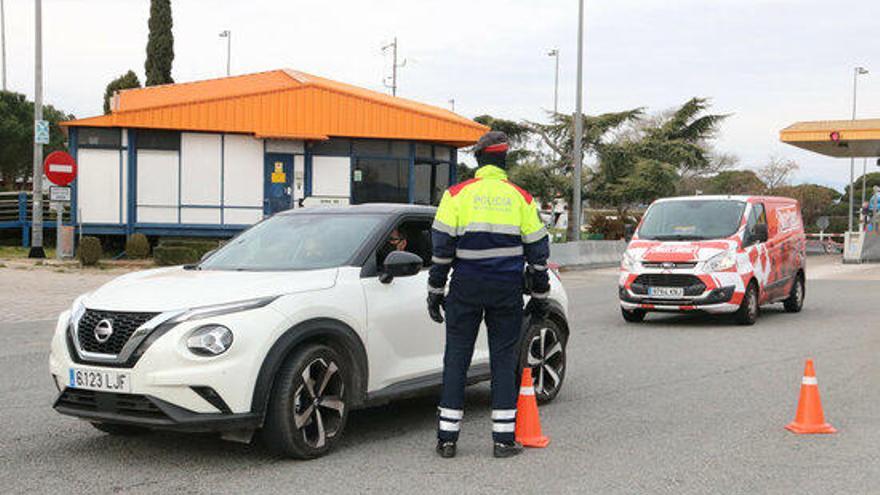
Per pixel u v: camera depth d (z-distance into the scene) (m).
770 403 7.62
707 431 6.59
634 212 46.81
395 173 27.56
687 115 43.91
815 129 33.03
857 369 9.37
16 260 22.36
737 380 8.74
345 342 5.94
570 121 43.16
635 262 13.51
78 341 5.54
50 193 22.25
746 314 13.34
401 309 6.39
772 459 5.80
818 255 41.34
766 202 14.72
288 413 5.52
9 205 27.45
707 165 45.12
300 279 5.92
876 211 35.94
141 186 25.41
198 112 25.33
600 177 43.06
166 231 25.58
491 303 5.70
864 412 7.24
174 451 5.92
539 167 43.00
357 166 27.08
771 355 10.40
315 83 26.44
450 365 5.82
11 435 6.35
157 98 28.05
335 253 6.41
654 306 13.28
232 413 5.29
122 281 6.15
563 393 8.09
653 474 5.44
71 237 22.67
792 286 15.28
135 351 5.30
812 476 5.41
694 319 14.48
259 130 25.89
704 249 13.23
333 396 5.88
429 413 7.22
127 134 25.19
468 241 5.66
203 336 5.27
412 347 6.51
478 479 5.32
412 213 6.91
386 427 6.70
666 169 41.41
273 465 5.59
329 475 5.38
